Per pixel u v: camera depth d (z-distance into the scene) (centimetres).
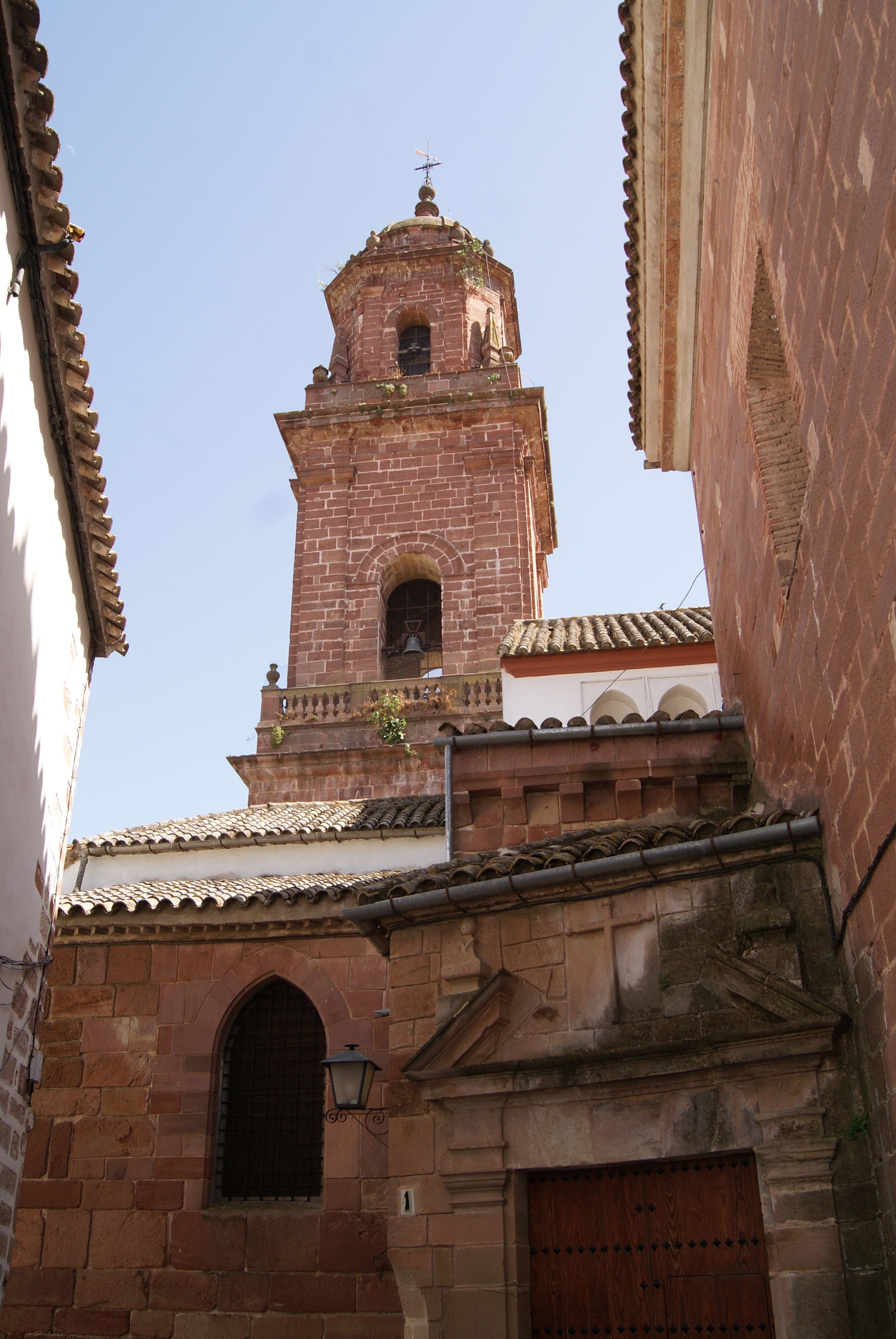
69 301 1009
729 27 1025
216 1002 1573
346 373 3894
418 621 3394
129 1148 1514
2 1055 1062
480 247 4031
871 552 708
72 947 1630
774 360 1081
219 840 1758
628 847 1065
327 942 1578
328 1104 1498
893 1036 783
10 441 962
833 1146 873
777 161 860
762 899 969
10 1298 1458
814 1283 852
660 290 1451
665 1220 970
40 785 1146
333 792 2931
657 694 1970
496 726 1415
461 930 1127
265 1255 1437
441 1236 1021
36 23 821
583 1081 993
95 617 1342
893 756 712
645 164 1317
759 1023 942
